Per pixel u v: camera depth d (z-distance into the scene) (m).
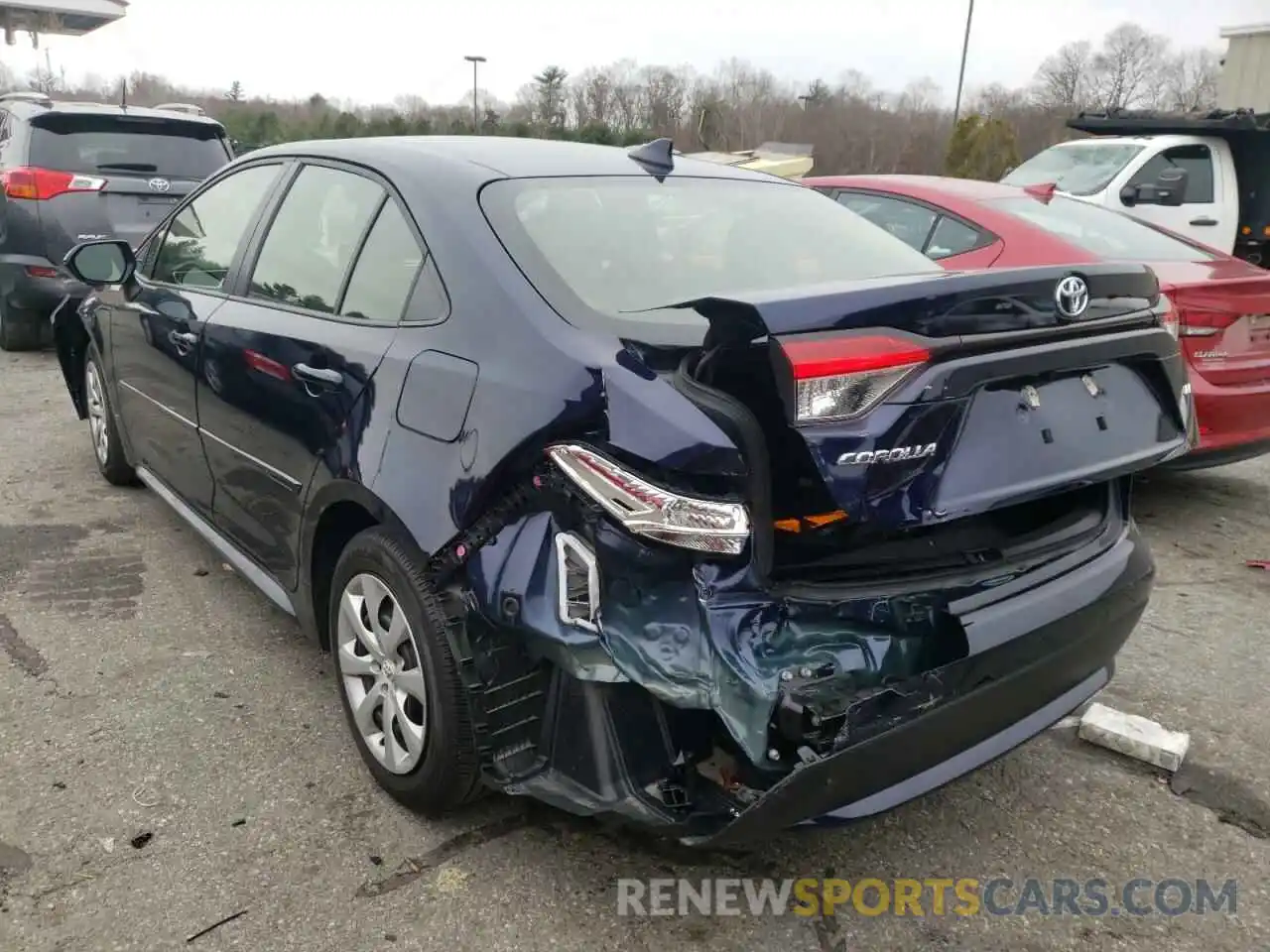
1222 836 2.73
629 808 2.11
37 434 6.05
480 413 2.31
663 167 3.22
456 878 2.46
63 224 7.74
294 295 3.19
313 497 2.87
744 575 2.04
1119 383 2.52
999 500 2.16
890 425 2.00
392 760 2.66
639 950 2.27
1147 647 3.80
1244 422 4.89
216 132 8.49
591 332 2.27
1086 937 2.37
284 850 2.54
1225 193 9.38
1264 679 3.57
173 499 4.23
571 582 2.13
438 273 2.61
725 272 2.73
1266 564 4.62
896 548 2.27
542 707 2.24
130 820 2.64
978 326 2.14
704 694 2.01
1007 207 5.58
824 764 2.00
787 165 15.76
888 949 2.31
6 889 2.38
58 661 3.43
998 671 2.29
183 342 3.70
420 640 2.47
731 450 1.99
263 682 3.34
